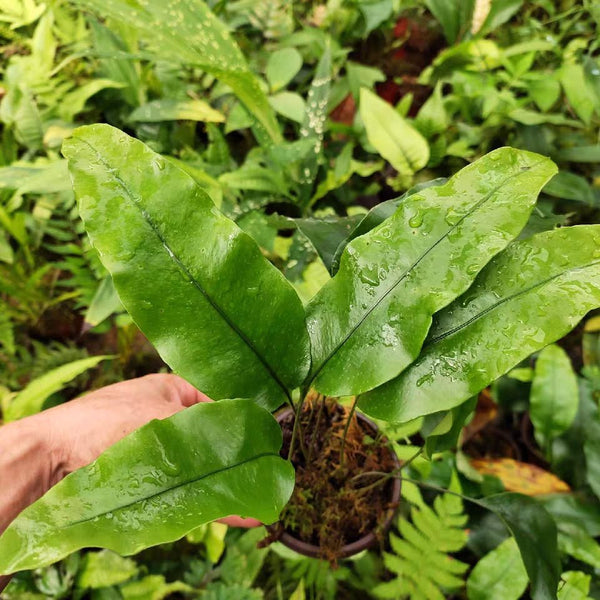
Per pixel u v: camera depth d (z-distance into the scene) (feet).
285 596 2.45
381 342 1.21
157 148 3.01
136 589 2.41
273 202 2.92
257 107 2.72
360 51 3.85
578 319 1.11
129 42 3.28
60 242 3.48
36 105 3.34
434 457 2.57
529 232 1.43
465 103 3.23
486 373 1.15
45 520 1.02
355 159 3.40
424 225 1.20
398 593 2.16
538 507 1.64
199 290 1.16
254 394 1.28
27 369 3.05
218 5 3.45
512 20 3.90
